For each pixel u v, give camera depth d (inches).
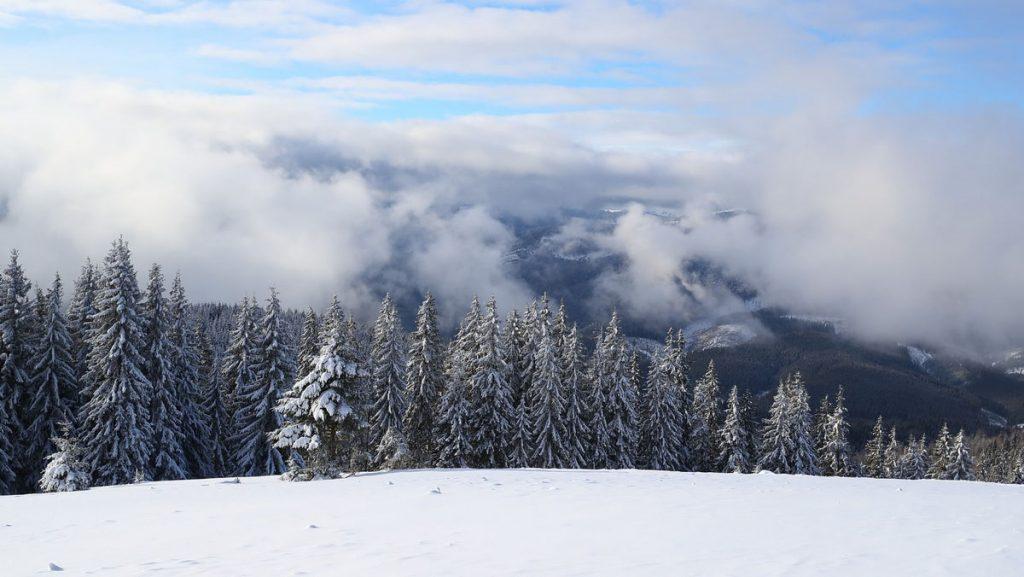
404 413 1905.8
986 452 3789.4
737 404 2281.0
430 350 1879.9
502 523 649.6
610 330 2191.2
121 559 528.4
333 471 1253.7
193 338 2143.2
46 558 541.6
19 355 1641.2
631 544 529.0
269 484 1151.0
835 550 493.7
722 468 2315.5
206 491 1040.8
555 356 1961.1
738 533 573.6
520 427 1881.2
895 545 511.8
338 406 1288.1
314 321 2106.3
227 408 2105.1
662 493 887.1
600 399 2090.3
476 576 427.2
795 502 789.9
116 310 1598.2
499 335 1841.8
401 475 1224.2
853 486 984.3
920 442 2802.7
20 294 1652.3
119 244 1632.6
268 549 547.5
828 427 2501.2
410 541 562.3
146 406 1680.6
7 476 1582.2
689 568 437.1
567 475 1182.9
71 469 1312.7
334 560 492.4
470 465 1796.3
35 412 1652.3
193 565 493.4
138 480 1348.4
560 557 482.3
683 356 2468.0
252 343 1993.1
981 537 545.6
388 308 1934.1
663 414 2209.6
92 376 1668.3
